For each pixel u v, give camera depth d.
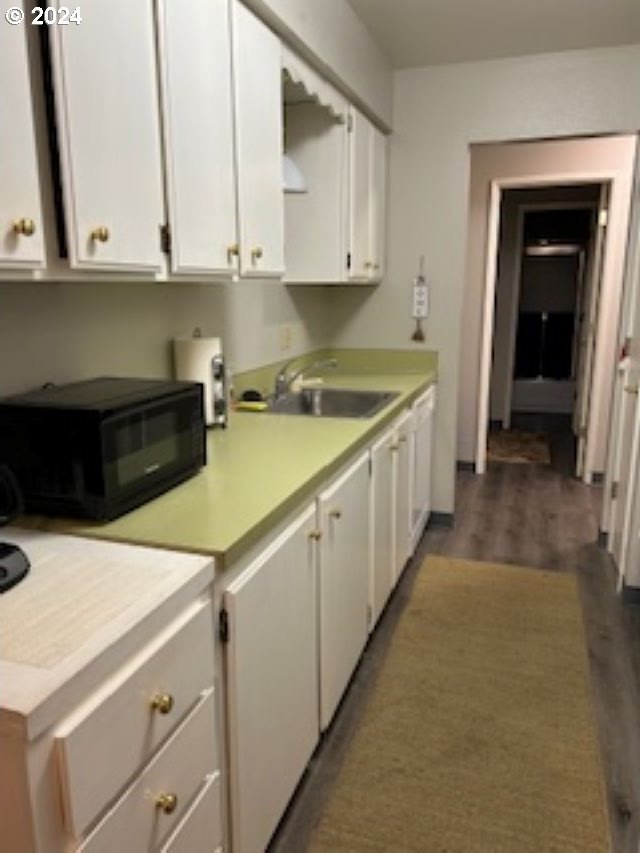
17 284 1.43
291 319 3.10
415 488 3.08
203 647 1.11
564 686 2.18
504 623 2.58
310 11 2.06
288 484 1.50
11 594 0.99
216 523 1.25
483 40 2.86
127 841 0.92
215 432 2.05
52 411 1.21
